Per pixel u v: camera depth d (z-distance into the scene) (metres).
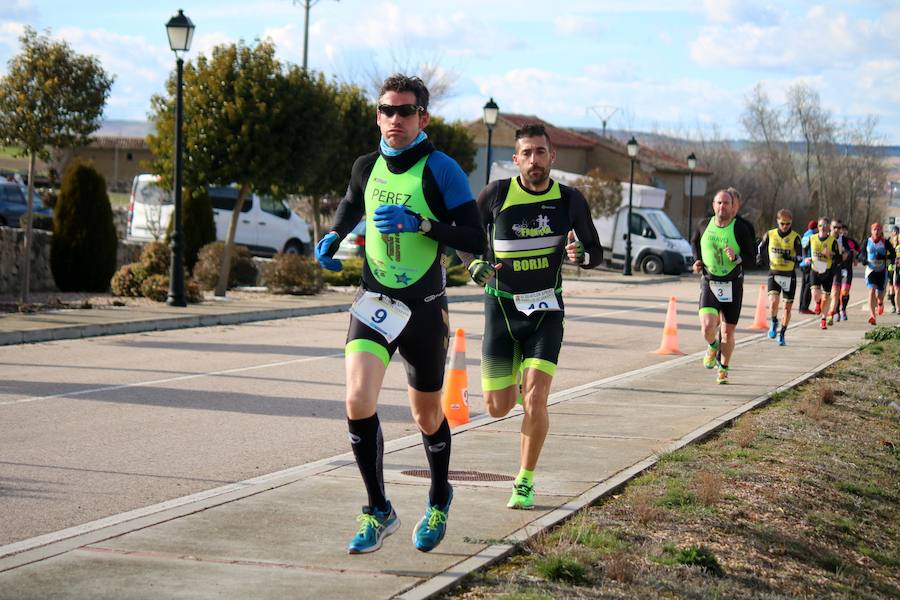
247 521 5.73
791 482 7.21
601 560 5.06
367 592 4.56
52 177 38.62
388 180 4.89
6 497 6.54
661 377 12.26
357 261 31.31
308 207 50.44
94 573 4.80
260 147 21.31
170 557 5.06
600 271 40.16
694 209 62.81
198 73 21.53
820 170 82.94
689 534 5.69
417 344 4.89
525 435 6.07
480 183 57.84
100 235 22.56
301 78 21.94
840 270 21.47
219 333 16.77
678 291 31.12
